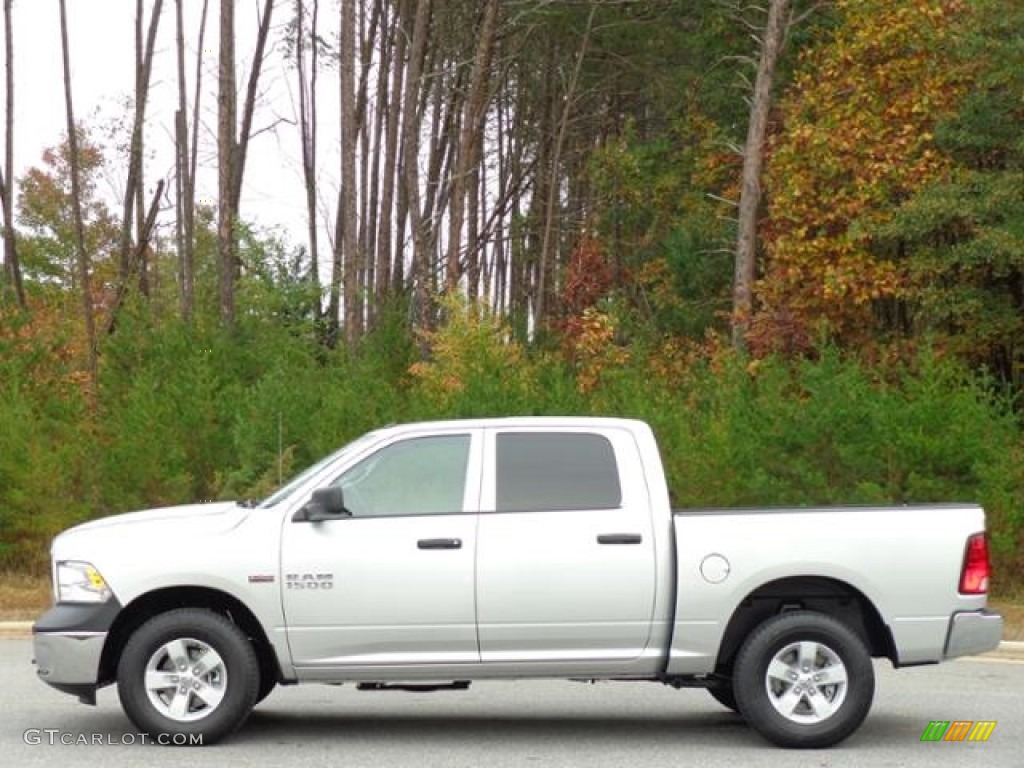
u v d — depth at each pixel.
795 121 32.00
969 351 30.14
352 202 36.41
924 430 20.09
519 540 10.75
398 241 49.16
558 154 48.28
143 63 41.31
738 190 40.41
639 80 50.84
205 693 10.63
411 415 22.62
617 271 45.09
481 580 10.70
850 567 10.77
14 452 21.09
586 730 11.48
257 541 10.71
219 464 22.20
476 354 25.75
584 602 10.72
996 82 28.53
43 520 20.89
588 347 30.75
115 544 10.72
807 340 31.08
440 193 51.75
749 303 33.09
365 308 45.53
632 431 11.05
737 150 34.44
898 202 31.09
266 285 37.44
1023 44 27.52
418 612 10.68
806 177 31.30
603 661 10.77
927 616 10.80
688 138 44.00
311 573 10.68
